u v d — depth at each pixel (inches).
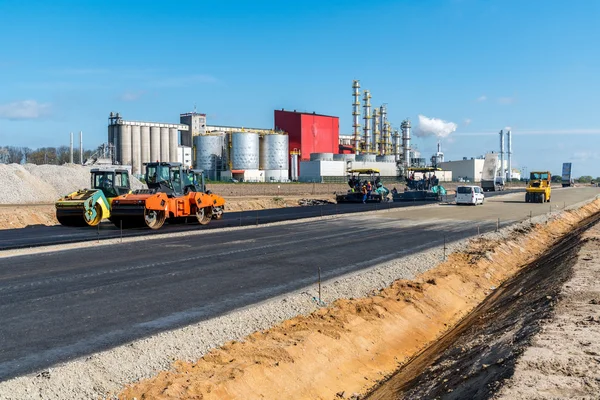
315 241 926.4
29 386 298.8
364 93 4963.1
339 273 648.4
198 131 4872.0
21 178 1809.8
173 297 512.7
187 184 1224.2
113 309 466.3
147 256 738.8
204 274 624.4
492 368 310.7
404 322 522.0
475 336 444.5
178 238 939.3
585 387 261.9
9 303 478.6
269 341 404.8
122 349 355.9
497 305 574.2
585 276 561.6
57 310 459.5
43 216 1338.6
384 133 5295.3
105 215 1114.1
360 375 408.2
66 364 329.4
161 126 4562.0
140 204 1042.1
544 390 258.7
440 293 618.2
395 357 457.1
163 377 328.5
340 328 454.9
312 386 368.5
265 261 719.1
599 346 327.6
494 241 983.0
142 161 4431.6
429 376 364.2
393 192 2432.3
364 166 4220.0
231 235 995.3
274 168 4411.9
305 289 557.3
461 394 294.8
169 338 383.9
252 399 327.0
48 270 629.0
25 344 373.1
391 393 363.9
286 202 2068.2
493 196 2751.0
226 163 4264.3
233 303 495.8
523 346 331.3
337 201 2219.5
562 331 361.7
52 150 4571.9
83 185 2016.5
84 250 784.3
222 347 385.7
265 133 4416.8
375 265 706.8
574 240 887.1
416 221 1325.0
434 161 3737.7
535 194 2178.9
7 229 1066.1
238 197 2308.1
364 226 1191.6
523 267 877.8
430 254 805.9
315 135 4808.1
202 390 313.3
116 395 304.0
